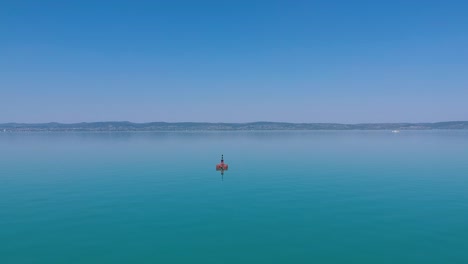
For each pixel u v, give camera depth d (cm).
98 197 4222
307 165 7244
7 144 15112
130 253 2520
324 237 2811
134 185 5006
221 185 4994
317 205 3775
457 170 6419
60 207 3744
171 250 2573
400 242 2692
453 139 18962
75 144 15038
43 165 7381
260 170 6506
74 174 6053
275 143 15412
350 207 3684
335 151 10912
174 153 10362
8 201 4012
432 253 2492
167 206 3781
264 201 3984
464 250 2538
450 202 3881
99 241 2744
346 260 2397
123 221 3247
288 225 3109
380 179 5419
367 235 2848
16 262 2377
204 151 11075
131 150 11575
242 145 14050
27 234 2898
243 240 2761
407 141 16812
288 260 2405
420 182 5141
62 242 2725
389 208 3631
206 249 2588
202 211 3572
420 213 3441
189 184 5081
